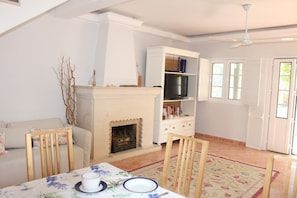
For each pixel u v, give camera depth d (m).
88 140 3.51
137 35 5.18
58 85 4.06
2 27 2.53
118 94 4.15
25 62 3.66
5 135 3.16
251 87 5.43
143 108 4.72
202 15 4.15
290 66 5.05
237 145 5.71
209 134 6.30
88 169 1.83
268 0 3.25
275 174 3.88
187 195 1.77
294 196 1.37
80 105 4.15
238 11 3.82
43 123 3.74
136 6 3.80
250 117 5.50
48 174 1.89
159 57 5.06
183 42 6.33
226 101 5.98
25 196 1.38
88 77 4.42
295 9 3.59
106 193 1.44
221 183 3.49
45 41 3.84
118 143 4.42
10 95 3.56
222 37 5.51
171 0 3.45
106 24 4.26
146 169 3.87
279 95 5.20
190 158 1.79
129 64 4.61
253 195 3.14
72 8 3.41
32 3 2.66
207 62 6.12
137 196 1.42
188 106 6.19
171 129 5.41
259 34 4.80
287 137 5.10
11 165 2.80
